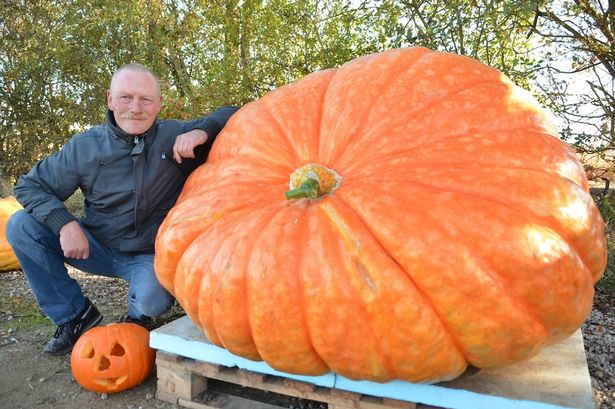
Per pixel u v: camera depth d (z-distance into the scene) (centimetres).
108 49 832
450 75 234
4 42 944
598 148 494
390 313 184
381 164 212
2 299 454
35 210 306
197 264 222
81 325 334
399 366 190
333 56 557
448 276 181
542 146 210
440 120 220
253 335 206
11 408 271
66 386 292
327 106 246
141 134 311
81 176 317
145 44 743
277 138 247
